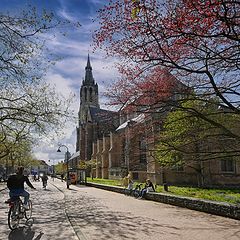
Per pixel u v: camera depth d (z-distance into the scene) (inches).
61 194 1079.6
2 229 403.2
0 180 2304.4
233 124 676.7
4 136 1290.6
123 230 378.9
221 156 567.2
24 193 427.2
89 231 375.2
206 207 532.7
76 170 1962.4
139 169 1721.2
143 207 633.0
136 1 261.3
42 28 556.7
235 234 343.3
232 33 285.1
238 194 763.4
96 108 3420.3
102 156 2529.5
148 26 286.4
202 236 335.6
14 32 560.4
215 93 418.9
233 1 239.0
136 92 446.3
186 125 600.1
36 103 837.8
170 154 663.1
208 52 343.6
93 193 1102.4
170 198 682.2
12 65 647.8
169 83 435.5
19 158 2506.2
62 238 346.6
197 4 239.8
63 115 889.5
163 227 394.9
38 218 498.6
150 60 346.6
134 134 645.9
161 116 583.5
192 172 1413.6
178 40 301.6
